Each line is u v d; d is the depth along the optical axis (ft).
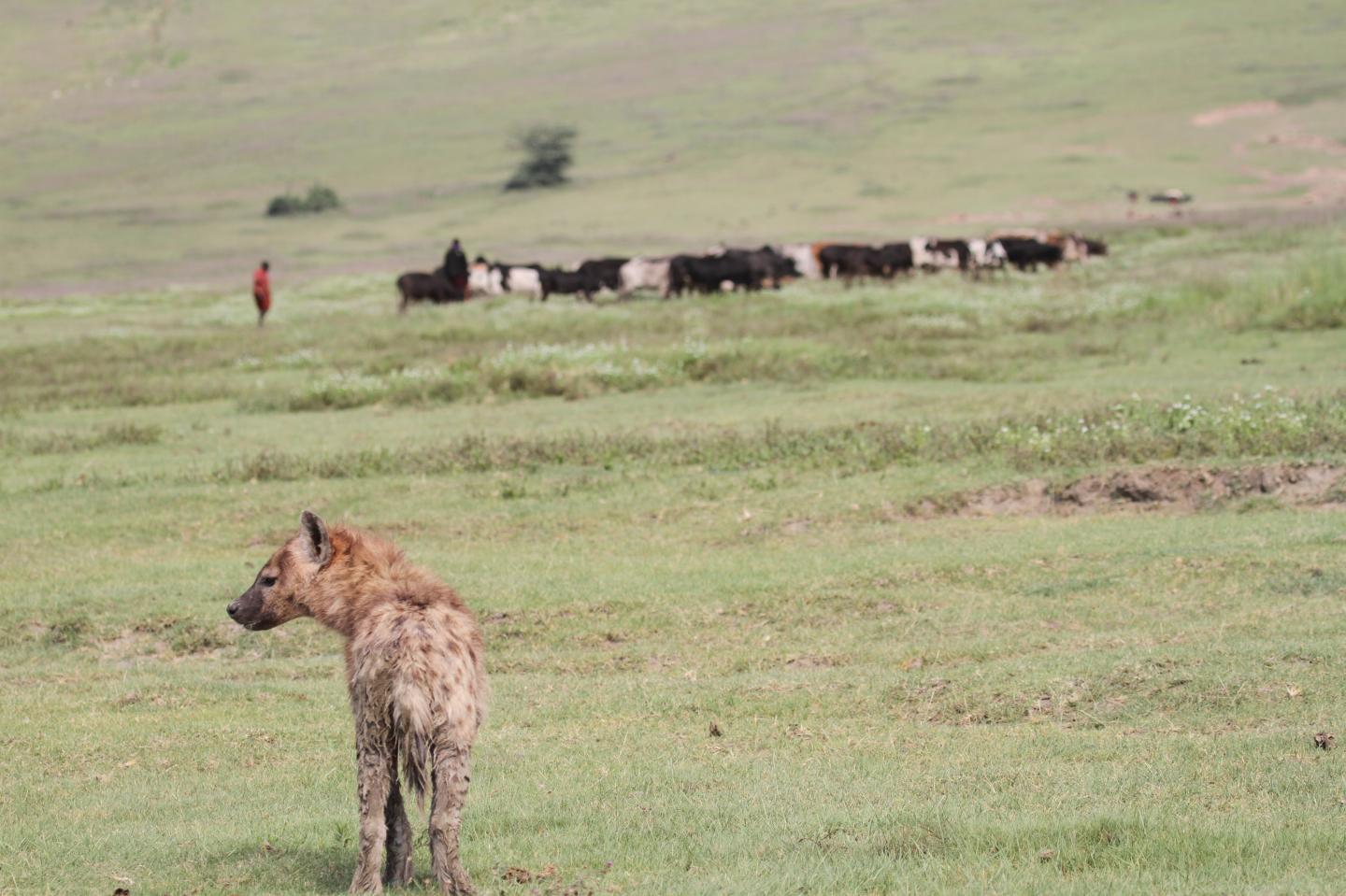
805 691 120.26
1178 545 155.94
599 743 110.32
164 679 134.92
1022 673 118.11
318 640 151.23
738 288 548.72
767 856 80.38
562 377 310.24
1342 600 133.69
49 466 239.30
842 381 303.48
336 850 86.43
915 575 154.40
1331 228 572.51
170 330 481.46
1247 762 92.43
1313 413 208.85
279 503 203.51
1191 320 362.33
